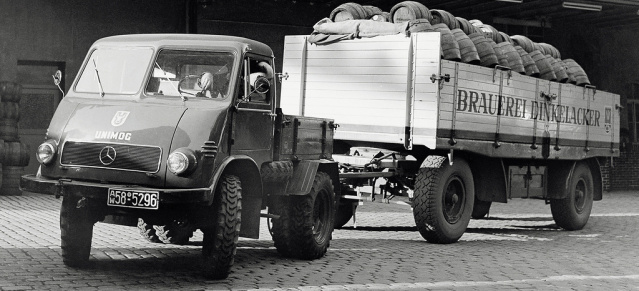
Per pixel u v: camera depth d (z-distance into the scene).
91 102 7.63
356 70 11.05
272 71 7.98
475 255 9.93
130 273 7.55
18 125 16.34
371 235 11.58
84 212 7.55
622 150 23.77
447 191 10.98
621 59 23.56
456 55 10.65
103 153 7.20
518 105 12.02
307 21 19.30
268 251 9.45
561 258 9.99
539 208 17.77
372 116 10.87
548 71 12.90
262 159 8.06
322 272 8.15
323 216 9.17
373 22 11.02
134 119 7.30
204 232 7.30
